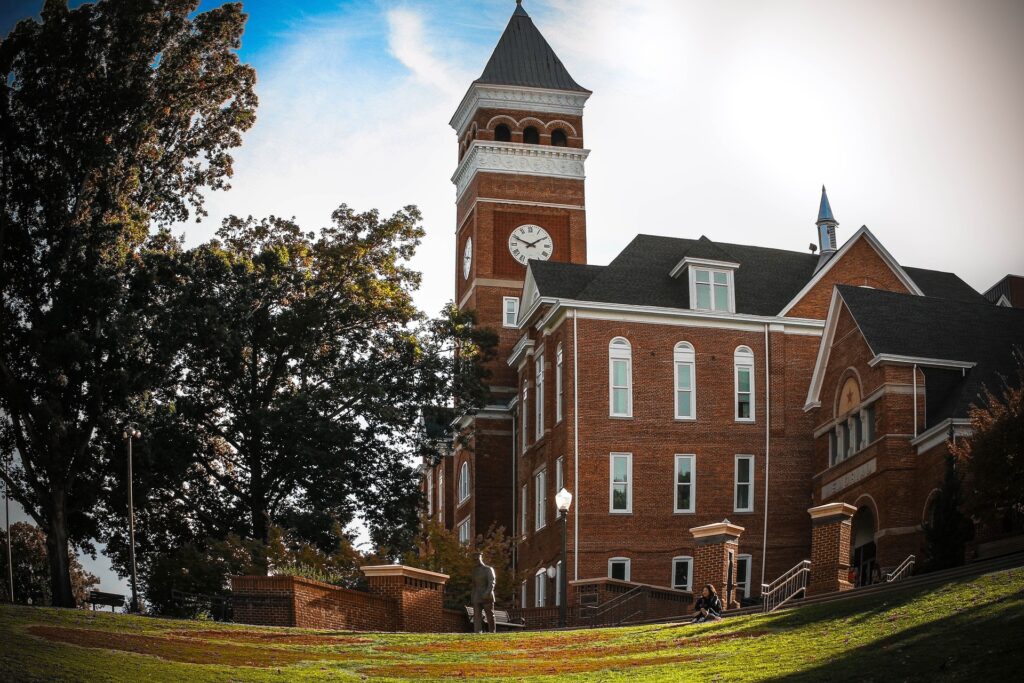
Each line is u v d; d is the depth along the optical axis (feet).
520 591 203.72
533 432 209.67
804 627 92.99
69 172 181.47
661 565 185.06
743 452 190.90
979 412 128.57
